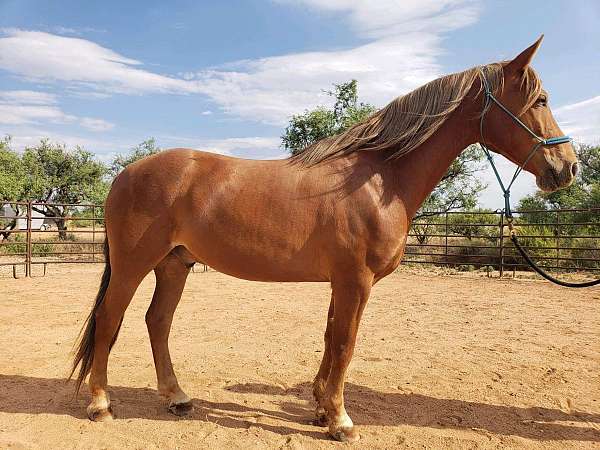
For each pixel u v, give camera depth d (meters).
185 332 6.13
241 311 7.61
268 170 3.16
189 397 3.49
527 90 3.08
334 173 3.08
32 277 11.35
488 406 3.69
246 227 3.02
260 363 4.77
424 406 3.68
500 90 3.14
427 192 3.26
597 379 4.34
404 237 3.11
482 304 8.38
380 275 3.11
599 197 17.89
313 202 3.00
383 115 3.28
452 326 6.61
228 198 3.06
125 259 3.18
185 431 3.14
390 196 3.05
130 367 4.54
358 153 3.20
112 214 3.23
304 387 4.10
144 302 8.16
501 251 11.91
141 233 3.14
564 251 13.49
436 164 3.23
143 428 3.16
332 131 22.62
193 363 4.72
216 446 2.92
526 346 5.51
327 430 3.22
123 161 40.16
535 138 3.07
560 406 3.71
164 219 3.13
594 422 3.41
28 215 11.46
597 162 22.88
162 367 3.48
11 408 3.43
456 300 8.80
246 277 3.19
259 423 3.29
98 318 3.25
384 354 5.17
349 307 2.97
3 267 13.82
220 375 4.36
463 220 19.61
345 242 2.94
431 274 12.91
